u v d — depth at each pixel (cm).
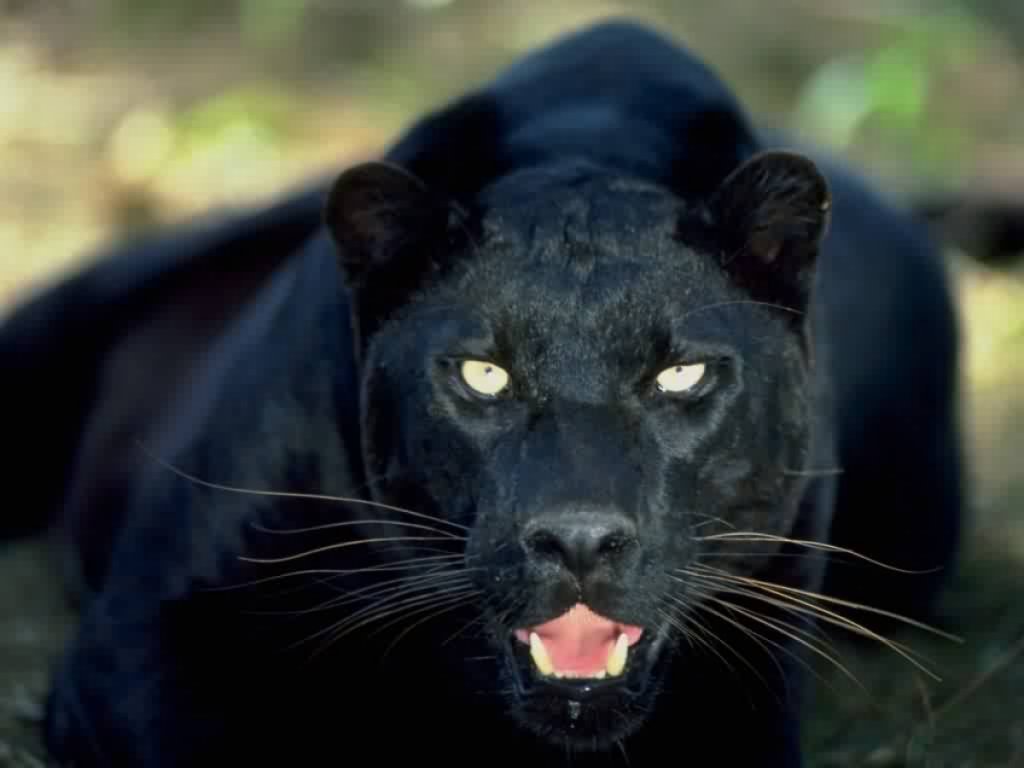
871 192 952
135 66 1783
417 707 712
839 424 833
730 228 645
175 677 704
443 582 661
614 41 784
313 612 704
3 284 1397
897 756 787
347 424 685
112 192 1550
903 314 910
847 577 873
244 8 1877
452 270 645
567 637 618
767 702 699
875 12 2019
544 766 708
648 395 623
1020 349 1377
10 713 816
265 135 1652
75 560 962
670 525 615
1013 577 999
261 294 880
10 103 1686
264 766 700
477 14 1972
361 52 1886
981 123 1897
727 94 774
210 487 727
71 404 1047
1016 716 817
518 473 605
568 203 656
